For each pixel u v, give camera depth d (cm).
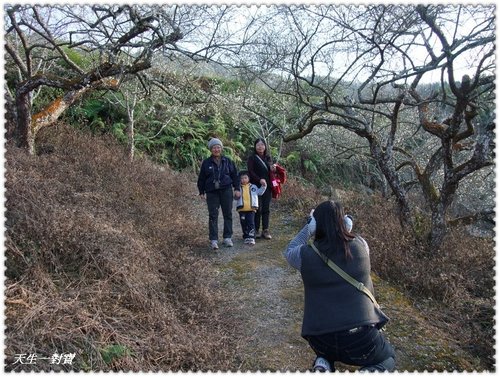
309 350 408
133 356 350
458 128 571
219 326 432
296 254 299
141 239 538
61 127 937
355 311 276
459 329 475
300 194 936
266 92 1380
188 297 471
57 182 575
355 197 948
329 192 1197
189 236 654
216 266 590
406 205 691
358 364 286
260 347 411
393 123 656
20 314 342
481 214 684
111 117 1216
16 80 966
